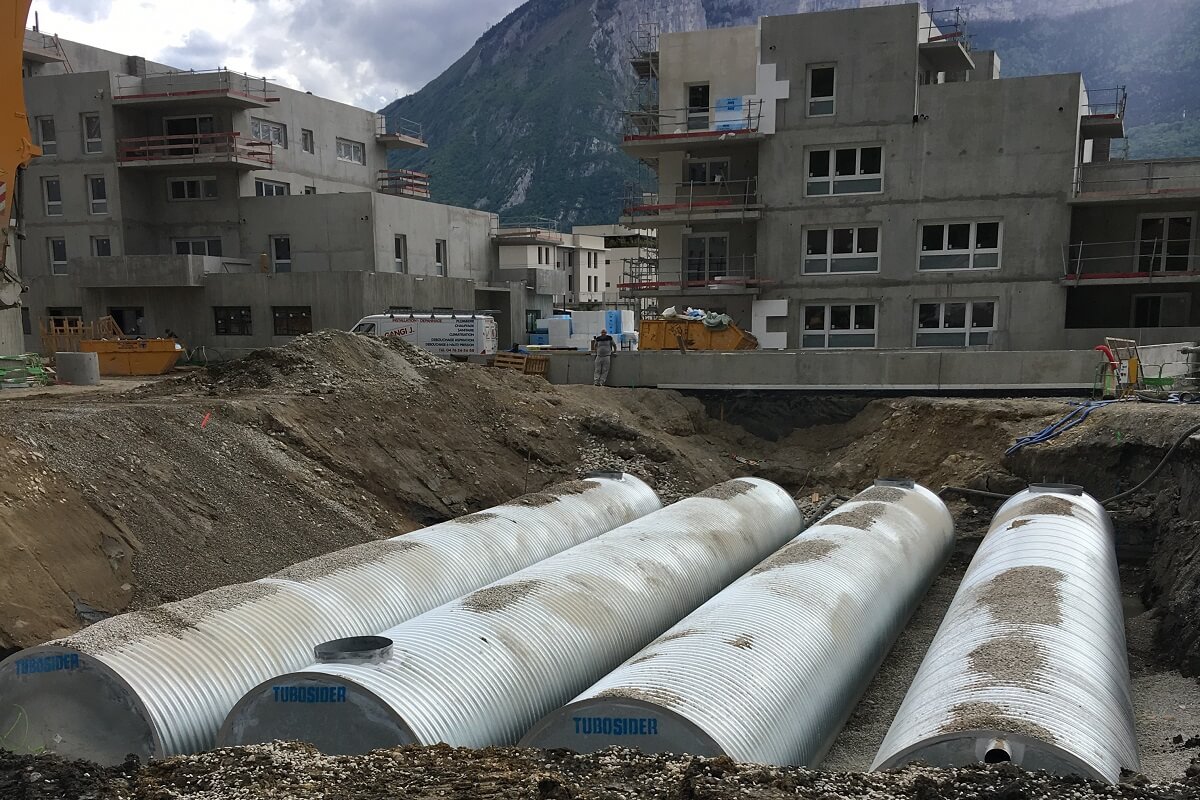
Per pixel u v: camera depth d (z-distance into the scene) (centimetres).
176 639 785
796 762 766
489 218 4959
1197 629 1095
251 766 600
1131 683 1079
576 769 597
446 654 782
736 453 2344
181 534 1270
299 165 4491
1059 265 2927
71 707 728
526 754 634
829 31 3012
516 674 805
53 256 4047
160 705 717
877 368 2338
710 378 2467
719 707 695
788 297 3167
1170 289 2998
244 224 3975
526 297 5172
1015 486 1753
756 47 3272
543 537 1296
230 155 3812
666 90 3391
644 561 1138
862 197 3058
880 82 2989
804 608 944
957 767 612
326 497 1556
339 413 1811
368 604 958
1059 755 599
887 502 1462
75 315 3819
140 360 2934
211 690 759
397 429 1873
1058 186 2897
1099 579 1038
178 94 3800
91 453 1287
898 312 3072
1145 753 858
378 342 2231
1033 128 2895
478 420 2088
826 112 3086
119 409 1457
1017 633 826
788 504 1627
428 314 3058
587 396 2359
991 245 2994
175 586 1183
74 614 1053
